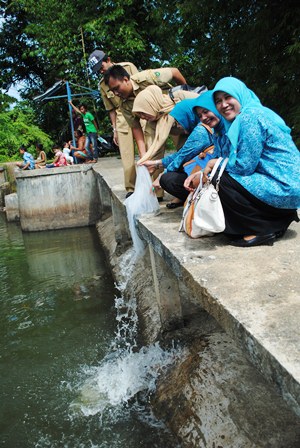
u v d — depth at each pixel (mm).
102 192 10898
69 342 5172
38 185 11828
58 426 3633
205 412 3047
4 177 16500
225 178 2922
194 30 11430
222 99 2947
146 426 3393
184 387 3400
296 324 1891
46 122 20812
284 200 2854
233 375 3160
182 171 4129
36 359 4867
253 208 2908
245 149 2857
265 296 2189
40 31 16609
